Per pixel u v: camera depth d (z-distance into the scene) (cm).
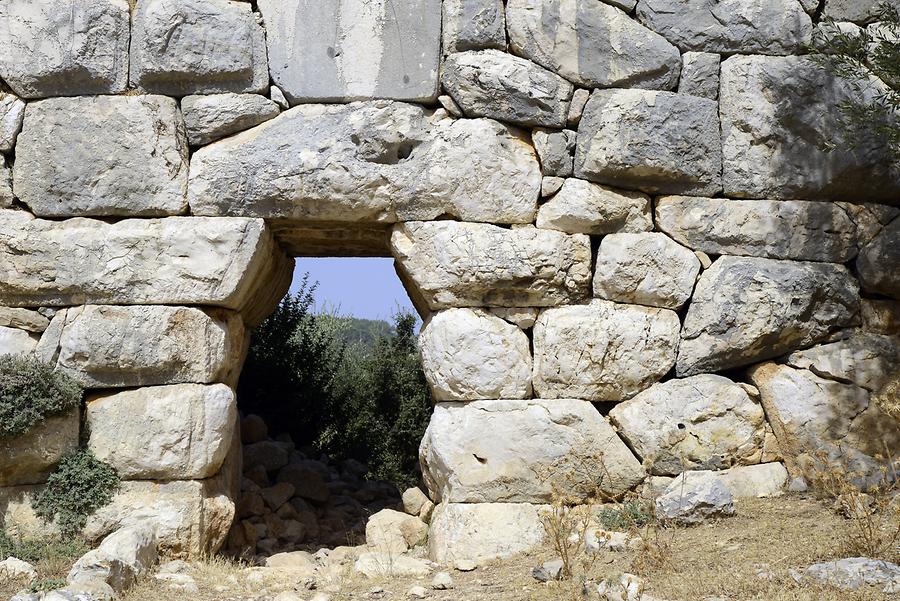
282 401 1042
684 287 683
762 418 686
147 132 652
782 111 687
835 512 599
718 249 690
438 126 668
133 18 663
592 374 669
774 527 583
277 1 669
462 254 656
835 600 448
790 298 681
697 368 685
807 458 667
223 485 692
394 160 669
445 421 662
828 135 689
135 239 649
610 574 534
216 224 654
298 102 670
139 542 590
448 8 671
